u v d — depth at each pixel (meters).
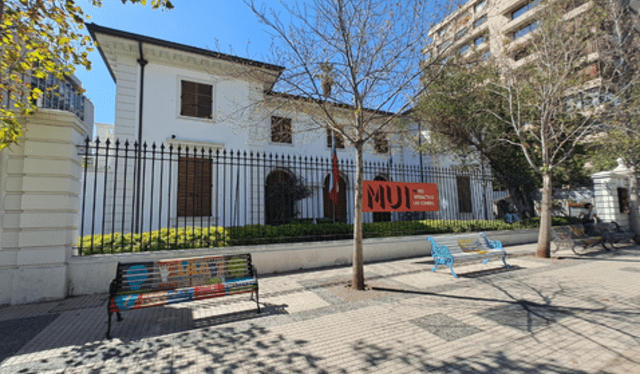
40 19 4.99
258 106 7.36
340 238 8.63
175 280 4.41
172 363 2.98
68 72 5.35
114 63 12.02
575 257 8.64
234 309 4.61
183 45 11.84
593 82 9.60
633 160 11.63
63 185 5.37
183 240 6.74
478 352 3.12
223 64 12.69
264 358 3.05
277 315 4.31
